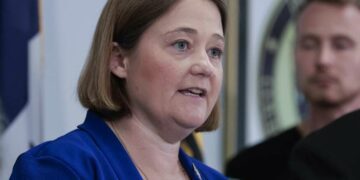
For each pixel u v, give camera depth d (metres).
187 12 2.01
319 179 2.14
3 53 2.90
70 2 3.30
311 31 3.46
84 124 2.08
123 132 2.08
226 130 4.12
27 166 1.86
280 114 4.29
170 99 1.99
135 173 1.98
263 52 4.24
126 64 2.04
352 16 3.43
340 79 3.38
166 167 2.10
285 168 3.49
